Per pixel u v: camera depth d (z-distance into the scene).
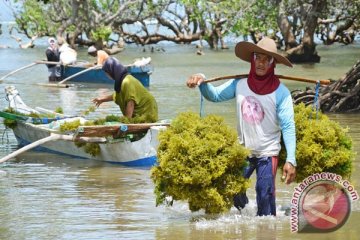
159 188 11.95
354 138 20.91
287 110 11.68
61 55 41.38
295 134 11.98
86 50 74.00
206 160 11.57
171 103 30.25
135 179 16.17
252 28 71.06
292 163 11.62
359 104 26.97
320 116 12.68
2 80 41.38
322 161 12.30
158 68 52.19
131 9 77.25
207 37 78.12
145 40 81.31
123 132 17.23
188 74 46.56
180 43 87.44
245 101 11.77
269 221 12.13
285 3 60.06
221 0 68.19
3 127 24.00
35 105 30.69
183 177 11.55
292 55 58.22
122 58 64.31
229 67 52.94
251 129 11.76
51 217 13.02
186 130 11.84
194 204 11.77
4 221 12.79
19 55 66.75
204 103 30.12
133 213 13.15
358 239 11.21
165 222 12.41
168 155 11.68
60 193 14.91
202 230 11.80
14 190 15.25
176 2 80.12
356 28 76.06
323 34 79.50
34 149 19.98
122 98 17.95
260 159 11.87
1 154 19.34
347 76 27.22
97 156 18.31
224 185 11.76
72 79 41.41
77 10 68.19
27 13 79.19
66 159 18.62
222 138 11.68
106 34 69.62
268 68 11.70
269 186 11.91
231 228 11.84
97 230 12.09
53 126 19.28
